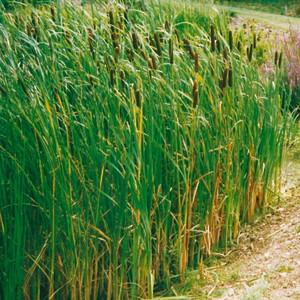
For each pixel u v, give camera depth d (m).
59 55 5.16
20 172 4.27
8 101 4.41
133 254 4.43
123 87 4.59
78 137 4.45
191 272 4.86
